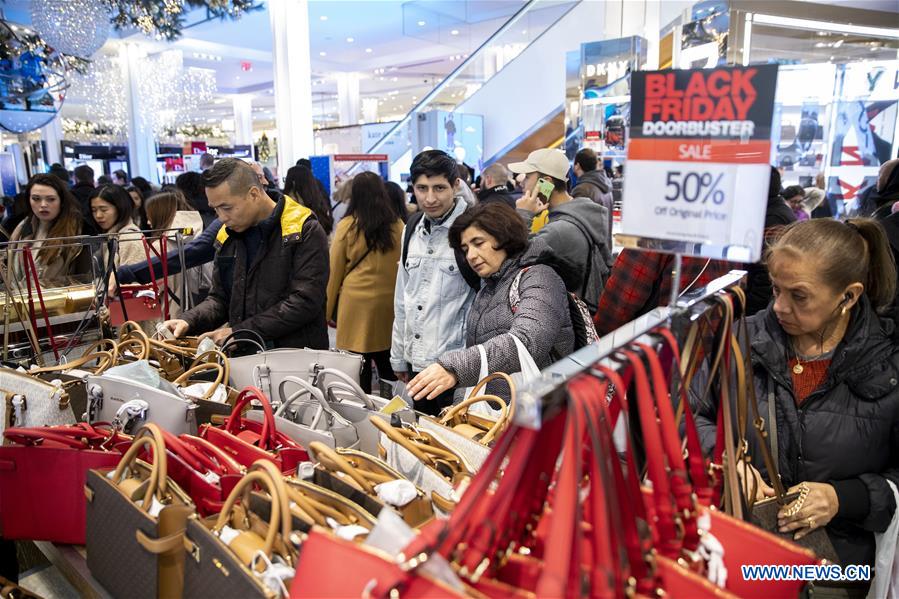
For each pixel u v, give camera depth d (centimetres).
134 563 107
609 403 89
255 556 93
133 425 149
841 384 120
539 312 169
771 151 76
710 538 76
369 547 72
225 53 1326
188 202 471
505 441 62
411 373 262
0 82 599
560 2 812
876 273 121
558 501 58
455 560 64
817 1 448
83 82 1163
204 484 116
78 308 224
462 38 1204
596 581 59
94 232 346
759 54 452
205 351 193
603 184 416
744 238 79
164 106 1309
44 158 1280
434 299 236
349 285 315
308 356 181
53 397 156
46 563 164
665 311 88
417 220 254
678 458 73
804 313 113
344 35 1252
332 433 147
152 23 739
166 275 248
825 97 426
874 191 338
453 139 873
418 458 127
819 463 120
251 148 1402
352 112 1747
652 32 540
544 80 827
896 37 439
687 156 83
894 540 113
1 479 131
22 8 719
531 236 274
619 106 517
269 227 229
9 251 205
